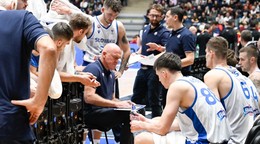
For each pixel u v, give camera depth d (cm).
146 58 610
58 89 369
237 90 404
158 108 632
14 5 289
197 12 2206
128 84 1115
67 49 429
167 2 2317
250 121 408
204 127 367
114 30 569
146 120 402
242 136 404
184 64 610
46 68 244
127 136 468
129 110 464
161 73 390
